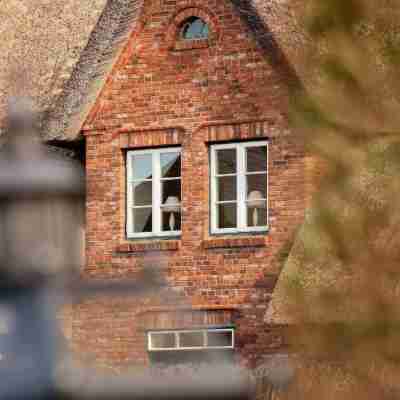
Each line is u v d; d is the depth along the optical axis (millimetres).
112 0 54906
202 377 7090
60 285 6891
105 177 54125
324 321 33219
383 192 34438
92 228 54250
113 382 6969
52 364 6844
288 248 51125
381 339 32750
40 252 6734
